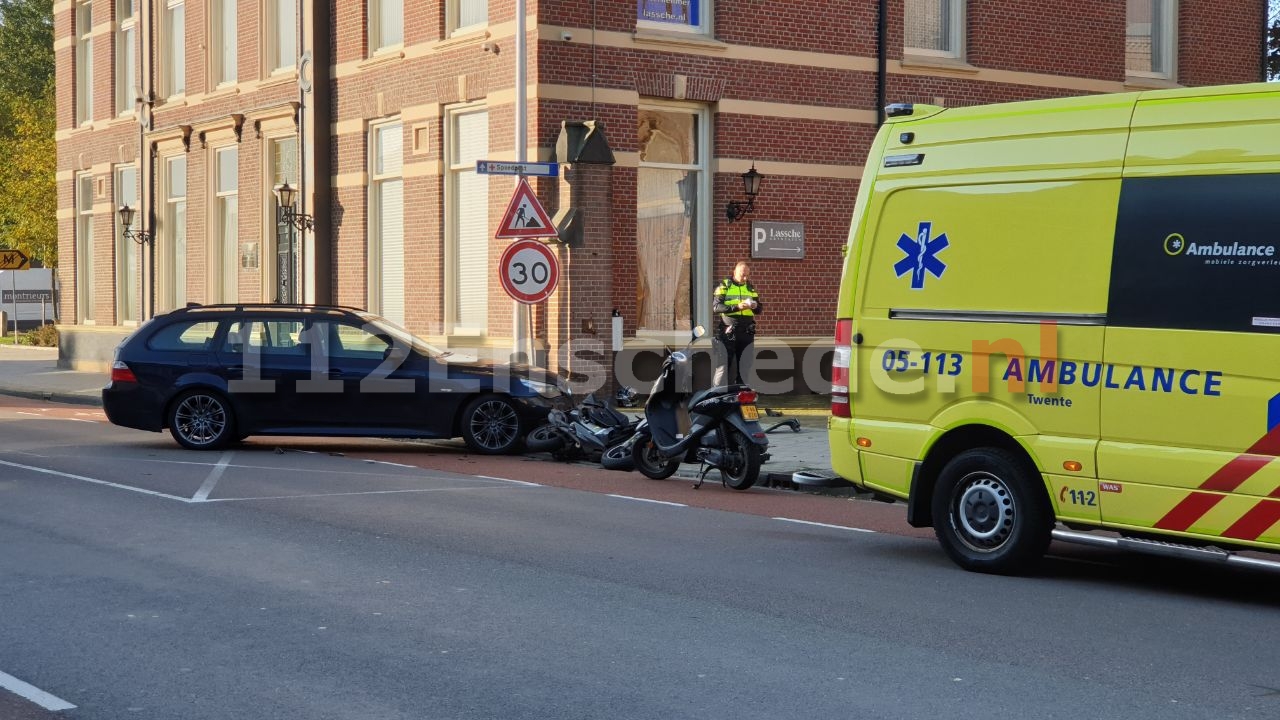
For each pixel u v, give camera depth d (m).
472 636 6.94
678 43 20.08
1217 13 24.80
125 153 30.27
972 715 5.67
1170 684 6.16
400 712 5.67
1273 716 5.68
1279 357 7.59
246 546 9.40
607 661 6.47
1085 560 9.48
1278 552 7.76
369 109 22.77
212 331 15.77
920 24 22.38
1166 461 7.96
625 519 10.84
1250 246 7.74
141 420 15.61
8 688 6.00
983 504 8.75
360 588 8.06
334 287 23.72
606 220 19.42
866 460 9.34
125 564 8.73
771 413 18.52
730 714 5.66
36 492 11.95
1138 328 8.10
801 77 21.14
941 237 9.02
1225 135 7.91
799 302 21.25
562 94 19.31
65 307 32.91
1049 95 23.17
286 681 6.12
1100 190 8.34
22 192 49.50
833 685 6.09
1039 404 8.48
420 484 12.86
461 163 21.25
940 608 7.70
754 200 20.83
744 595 7.96
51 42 67.88
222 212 27.14
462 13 21.19
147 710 5.70
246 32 26.02
